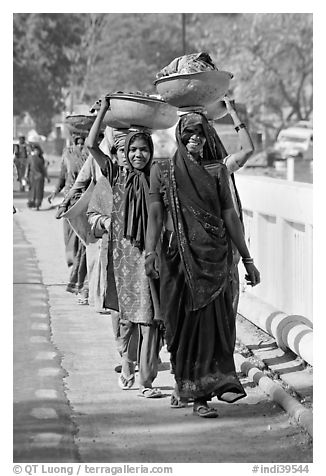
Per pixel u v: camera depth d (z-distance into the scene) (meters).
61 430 7.91
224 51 63.25
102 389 9.11
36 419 8.18
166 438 7.72
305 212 10.52
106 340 11.23
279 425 8.00
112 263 9.05
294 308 11.21
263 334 11.40
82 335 11.50
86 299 13.57
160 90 9.00
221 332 8.23
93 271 12.43
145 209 8.83
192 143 8.16
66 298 14.12
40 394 8.88
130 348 9.05
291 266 11.28
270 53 61.91
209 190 8.15
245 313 11.67
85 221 11.93
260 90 61.94
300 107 63.91
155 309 8.64
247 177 13.48
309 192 10.41
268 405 8.55
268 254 12.17
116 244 8.87
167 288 8.24
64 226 13.97
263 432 7.83
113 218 8.95
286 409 8.29
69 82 63.09
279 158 48.06
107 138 11.45
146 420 8.16
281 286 11.54
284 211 11.26
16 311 13.02
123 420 8.18
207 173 8.16
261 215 12.40
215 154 8.30
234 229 8.31
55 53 60.41
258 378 9.17
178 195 8.18
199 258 8.15
